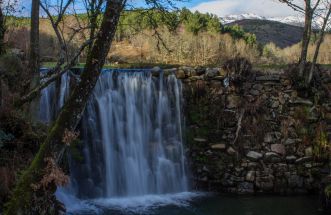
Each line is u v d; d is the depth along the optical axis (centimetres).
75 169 1281
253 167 1408
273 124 1437
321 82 1469
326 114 1442
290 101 1448
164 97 1468
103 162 1348
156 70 1468
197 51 3291
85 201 1255
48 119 1247
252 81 1461
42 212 719
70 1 649
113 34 452
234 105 1448
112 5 447
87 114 1337
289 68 1473
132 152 1404
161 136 1448
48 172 438
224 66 1465
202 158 1434
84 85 449
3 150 754
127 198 1319
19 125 807
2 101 802
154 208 1190
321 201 1188
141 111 1437
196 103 1466
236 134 1427
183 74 1473
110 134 1377
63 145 446
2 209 625
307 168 1408
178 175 1430
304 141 1420
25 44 1191
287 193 1391
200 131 1449
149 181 1407
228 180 1409
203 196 1349
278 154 1414
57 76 598
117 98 1403
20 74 919
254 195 1365
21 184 442
